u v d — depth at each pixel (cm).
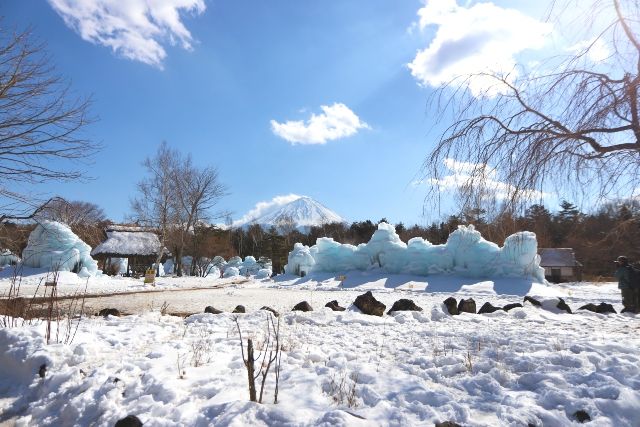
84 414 467
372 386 480
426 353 630
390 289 2756
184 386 491
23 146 1046
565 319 1044
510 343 679
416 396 449
